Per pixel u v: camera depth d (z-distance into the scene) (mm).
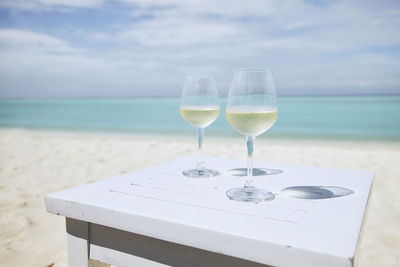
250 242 798
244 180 1338
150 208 1003
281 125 13555
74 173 4324
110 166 4773
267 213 964
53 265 2020
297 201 1077
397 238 2410
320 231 832
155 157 5539
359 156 5820
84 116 18406
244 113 1032
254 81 1033
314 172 1489
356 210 990
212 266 906
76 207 1069
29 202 3127
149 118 16812
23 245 2268
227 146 6957
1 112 22344
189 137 9945
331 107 20062
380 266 2045
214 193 1160
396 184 3836
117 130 12242
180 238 892
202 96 1365
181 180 1337
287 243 763
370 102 24203
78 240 1122
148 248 1000
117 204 1039
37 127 13469
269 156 5754
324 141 9281
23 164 4914
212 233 844
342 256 700
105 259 1085
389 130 11961
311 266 732
